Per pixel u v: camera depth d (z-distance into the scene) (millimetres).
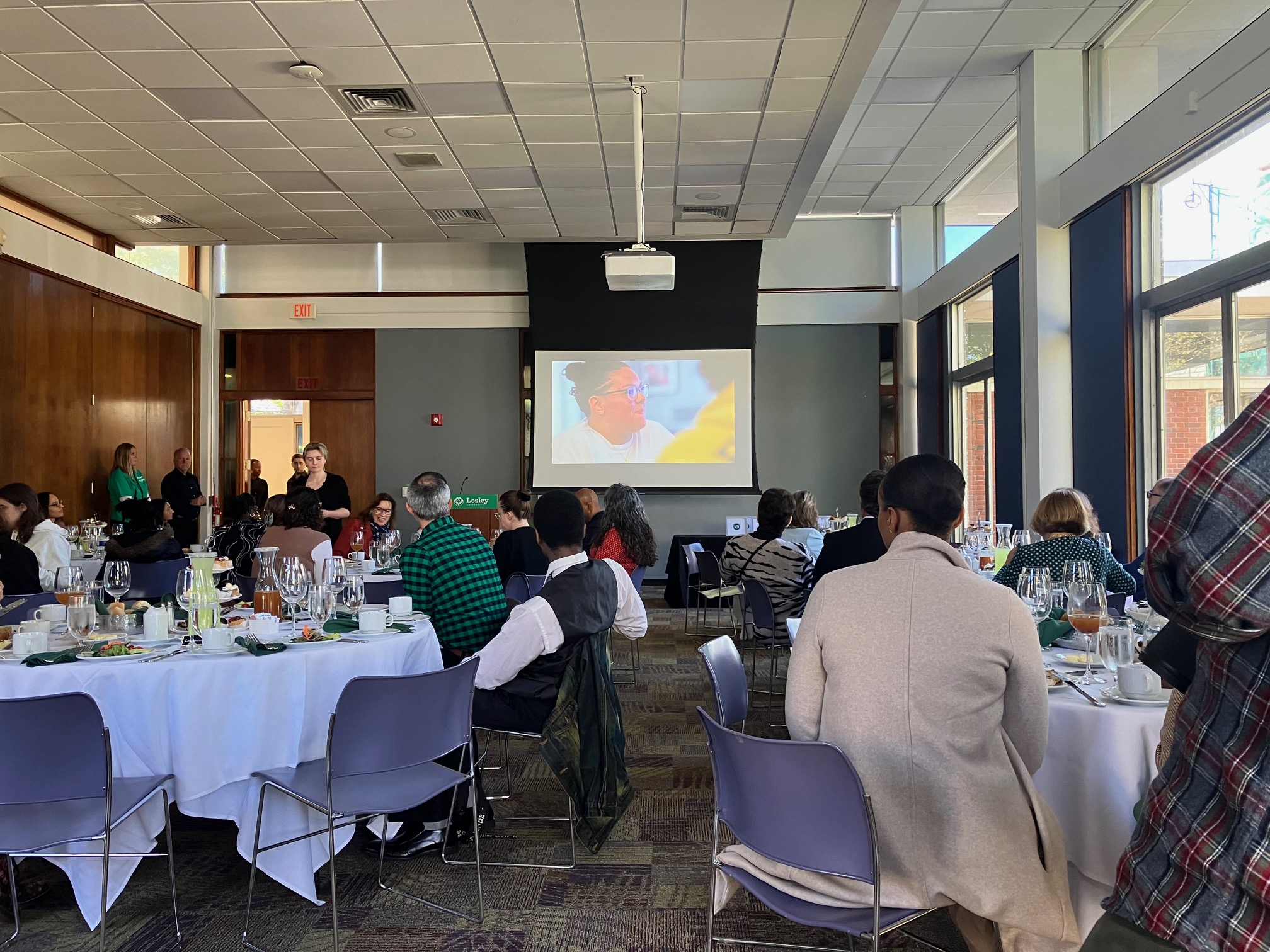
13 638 2500
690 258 9375
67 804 2184
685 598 7949
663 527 10031
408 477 10047
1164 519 957
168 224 7859
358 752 2154
